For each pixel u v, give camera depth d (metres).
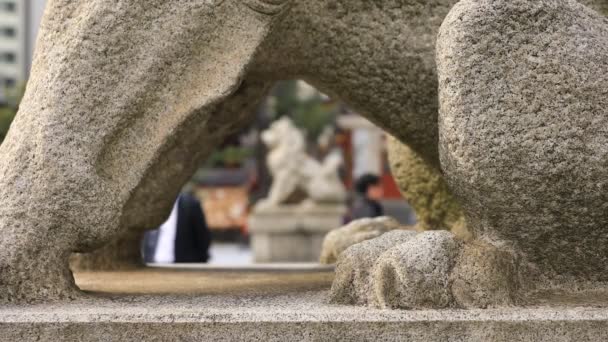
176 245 4.24
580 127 1.71
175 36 1.80
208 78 1.84
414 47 2.09
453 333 1.50
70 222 1.74
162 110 1.83
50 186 1.72
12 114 6.34
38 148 1.73
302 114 15.62
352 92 2.17
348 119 15.61
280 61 2.13
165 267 2.86
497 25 1.73
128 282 2.22
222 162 15.62
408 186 2.78
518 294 1.72
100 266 2.66
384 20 2.08
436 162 2.28
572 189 1.72
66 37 1.78
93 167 1.76
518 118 1.71
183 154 2.31
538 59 1.73
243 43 1.86
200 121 1.94
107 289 2.01
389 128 2.22
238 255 11.52
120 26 1.77
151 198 2.32
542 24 1.75
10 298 1.69
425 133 2.19
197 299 1.76
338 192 9.84
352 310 1.57
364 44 2.09
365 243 1.74
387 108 2.17
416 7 2.10
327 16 2.06
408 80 2.12
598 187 1.72
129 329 1.50
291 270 2.74
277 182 10.02
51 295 1.72
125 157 1.81
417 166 2.73
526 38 1.74
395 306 1.58
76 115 1.75
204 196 13.92
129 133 1.81
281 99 15.87
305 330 1.50
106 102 1.77
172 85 1.82
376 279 1.62
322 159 16.06
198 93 1.84
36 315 1.52
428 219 2.76
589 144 1.71
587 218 1.75
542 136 1.71
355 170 15.17
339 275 1.69
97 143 1.76
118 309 1.58
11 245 1.70
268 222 9.41
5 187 1.74
